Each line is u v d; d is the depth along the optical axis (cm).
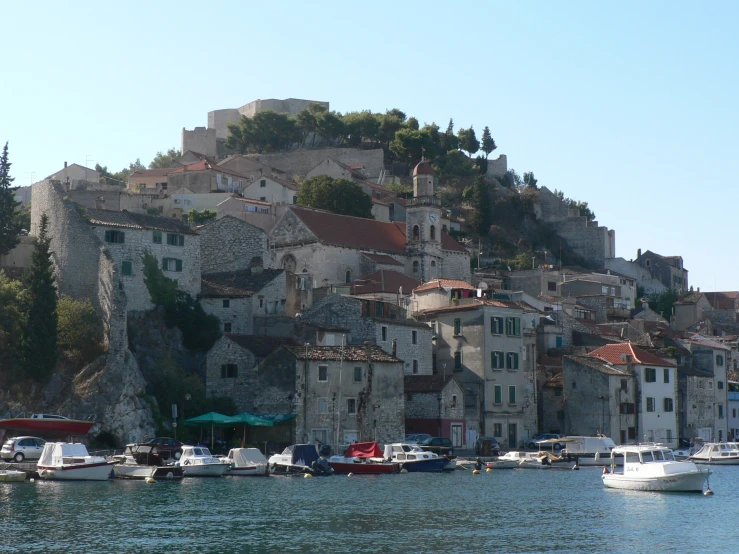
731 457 12056
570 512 7419
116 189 19100
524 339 13138
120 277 11631
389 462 10056
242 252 13450
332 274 16250
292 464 9656
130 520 6831
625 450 8975
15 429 9612
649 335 15588
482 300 12812
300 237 16400
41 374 10338
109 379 10269
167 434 10369
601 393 13025
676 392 14112
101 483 8700
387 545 6181
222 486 8612
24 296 10669
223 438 10781
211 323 12069
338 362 10912
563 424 13275
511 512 7388
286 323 12019
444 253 18012
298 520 6925
